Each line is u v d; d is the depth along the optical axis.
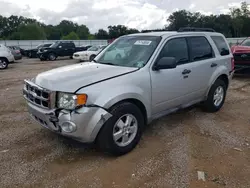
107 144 3.45
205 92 5.18
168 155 3.68
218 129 4.65
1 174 3.22
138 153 3.74
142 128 3.90
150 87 3.91
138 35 4.69
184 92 4.59
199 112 5.58
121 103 3.54
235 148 3.92
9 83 9.63
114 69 3.86
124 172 3.27
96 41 50.00
